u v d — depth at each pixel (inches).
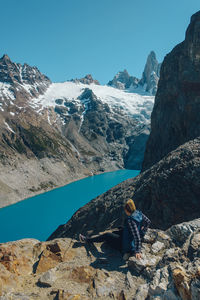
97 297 207.5
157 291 190.4
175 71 2359.7
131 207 251.8
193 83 2006.6
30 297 207.6
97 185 4197.8
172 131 2267.5
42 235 2010.3
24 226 2235.5
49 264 255.3
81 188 3981.3
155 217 871.7
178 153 1019.9
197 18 2058.3
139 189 1058.7
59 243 283.0
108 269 244.8
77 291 215.8
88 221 1210.0
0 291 207.2
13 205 3061.0
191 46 2032.5
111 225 986.7
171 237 276.5
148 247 267.7
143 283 218.8
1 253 257.1
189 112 2018.9
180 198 823.7
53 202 3129.9
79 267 246.4
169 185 873.5
